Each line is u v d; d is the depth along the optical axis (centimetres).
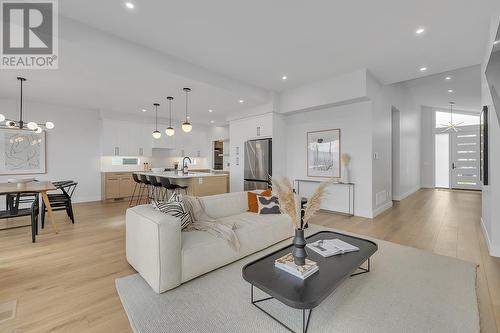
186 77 380
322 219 445
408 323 162
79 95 489
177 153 811
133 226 236
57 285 212
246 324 162
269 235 293
